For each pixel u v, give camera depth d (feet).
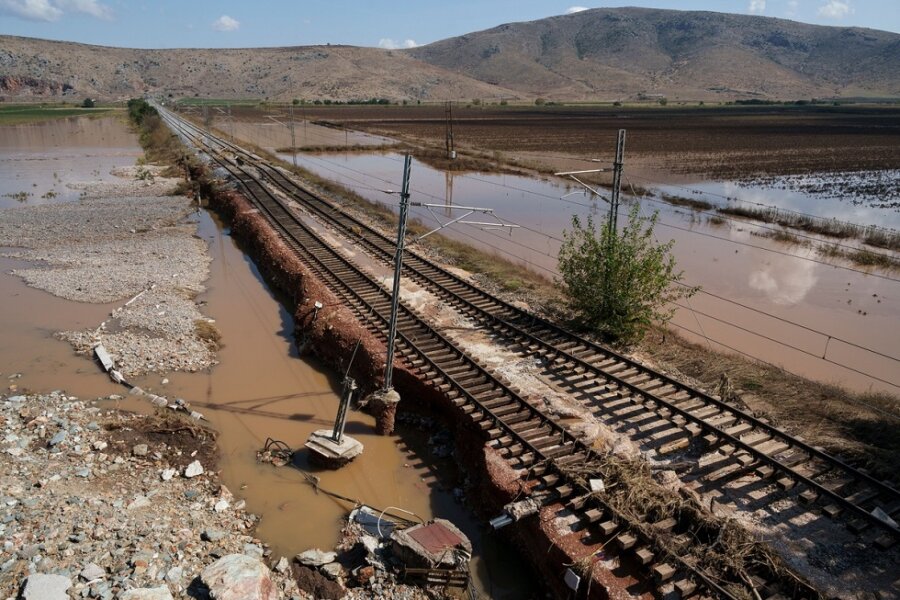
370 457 47.57
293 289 82.58
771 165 198.39
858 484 38.22
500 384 50.16
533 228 118.93
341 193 146.82
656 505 34.78
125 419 50.37
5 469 40.86
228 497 41.83
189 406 54.80
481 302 71.41
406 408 53.93
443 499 42.83
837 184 166.40
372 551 36.14
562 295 74.49
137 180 176.86
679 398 48.26
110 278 88.99
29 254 101.30
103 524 35.50
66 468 42.34
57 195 153.28
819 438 43.32
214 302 83.66
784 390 50.67
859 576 31.35
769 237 113.39
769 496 37.68
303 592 33.40
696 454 41.83
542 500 36.76
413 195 151.43
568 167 191.21
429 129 323.57
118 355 63.77
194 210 142.72
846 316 74.90
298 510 41.34
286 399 56.85
